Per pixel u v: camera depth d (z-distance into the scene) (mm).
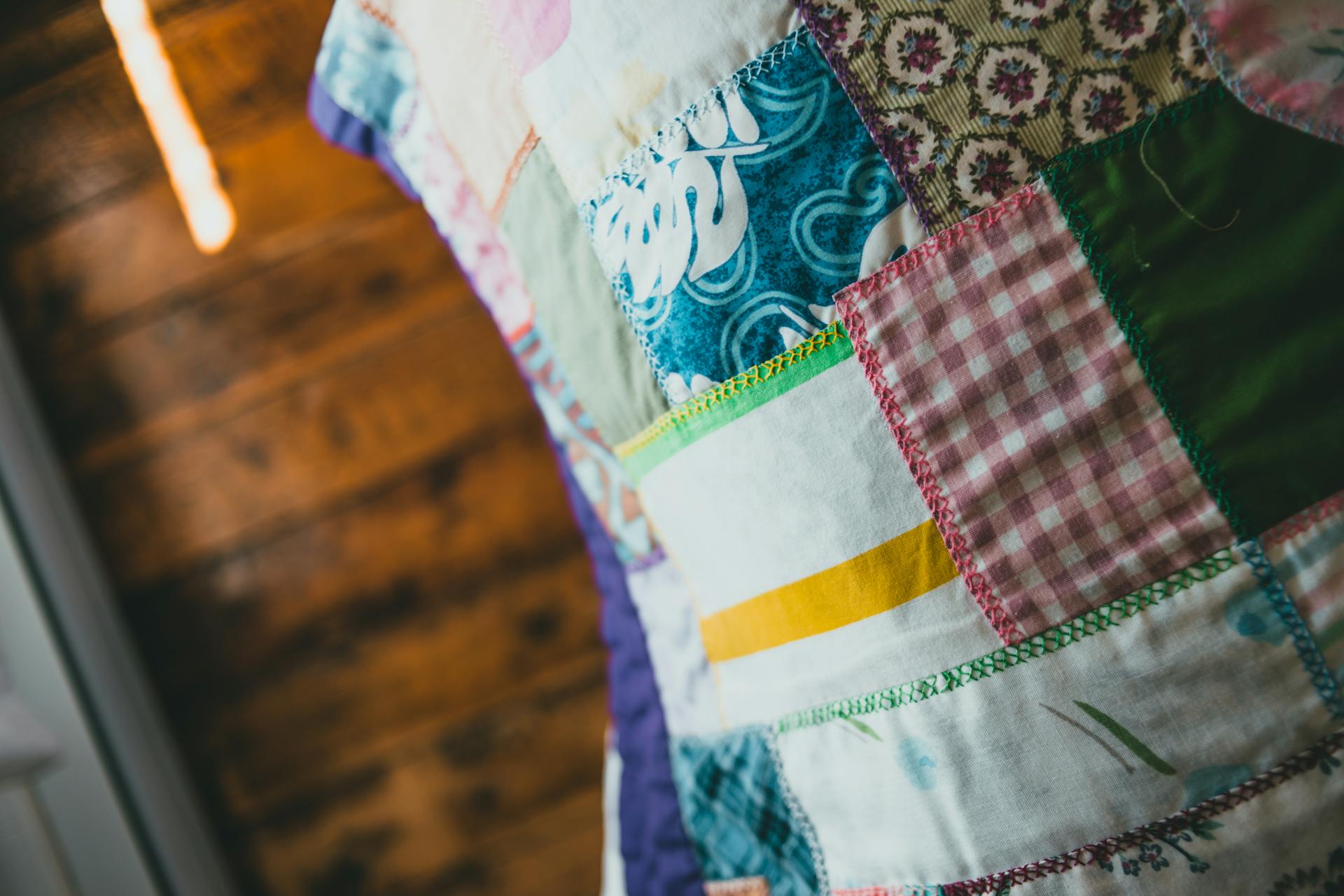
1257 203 395
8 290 900
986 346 419
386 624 905
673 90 466
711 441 477
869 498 440
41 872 783
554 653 905
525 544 905
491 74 528
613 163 486
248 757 912
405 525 905
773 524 467
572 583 905
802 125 444
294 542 905
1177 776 397
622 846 636
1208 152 398
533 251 542
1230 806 392
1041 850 415
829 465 445
